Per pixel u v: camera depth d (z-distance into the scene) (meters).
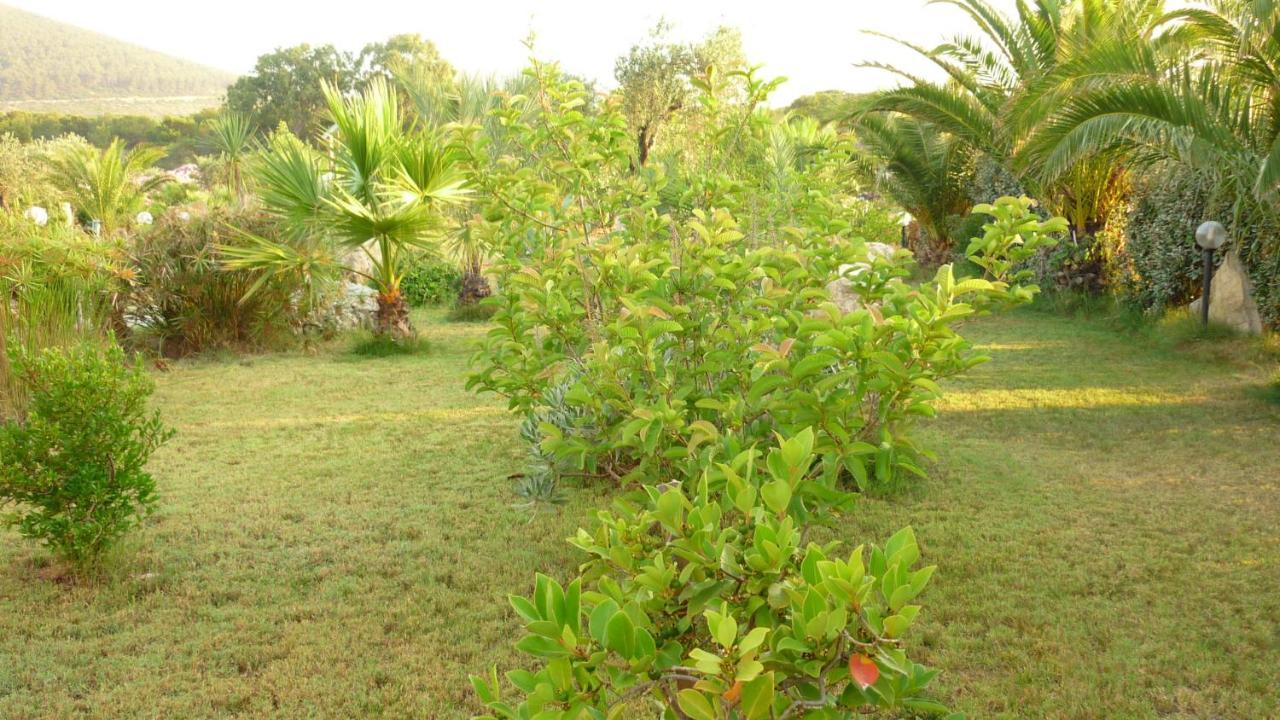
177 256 11.07
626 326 2.54
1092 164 12.53
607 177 4.37
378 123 10.93
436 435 7.02
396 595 4.00
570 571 4.19
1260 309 9.78
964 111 13.77
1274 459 5.81
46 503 4.07
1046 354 10.03
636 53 23.39
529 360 3.51
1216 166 8.55
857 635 1.38
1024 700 2.99
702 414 3.00
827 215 4.32
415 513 5.12
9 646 3.48
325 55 60.16
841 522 4.77
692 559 1.58
